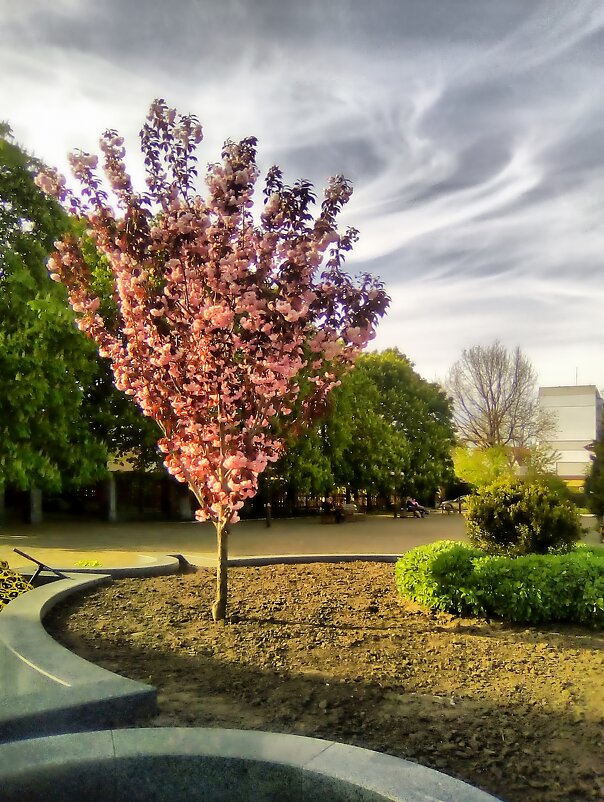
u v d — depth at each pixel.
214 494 5.64
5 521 21.12
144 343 5.62
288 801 2.49
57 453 17.19
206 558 9.48
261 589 7.00
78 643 4.85
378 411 32.41
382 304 5.50
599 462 20.33
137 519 23.61
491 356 40.16
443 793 2.29
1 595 6.25
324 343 5.41
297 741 2.70
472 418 40.84
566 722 3.67
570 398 48.72
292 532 19.86
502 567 6.10
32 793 2.41
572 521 7.12
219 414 5.45
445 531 20.67
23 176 16.08
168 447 5.85
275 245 5.38
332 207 5.48
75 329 16.14
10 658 4.14
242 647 4.90
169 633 5.20
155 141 5.42
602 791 2.92
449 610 6.15
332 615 5.94
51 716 3.22
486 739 3.43
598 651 5.05
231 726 3.51
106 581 7.24
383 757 2.57
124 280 5.47
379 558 9.41
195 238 5.27
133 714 3.49
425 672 4.49
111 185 5.39
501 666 4.65
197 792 2.54
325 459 24.88
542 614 5.80
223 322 5.04
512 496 7.37
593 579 5.93
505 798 2.85
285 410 5.91
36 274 16.25
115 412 20.38
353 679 4.31
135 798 2.53
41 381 15.38
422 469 31.84
